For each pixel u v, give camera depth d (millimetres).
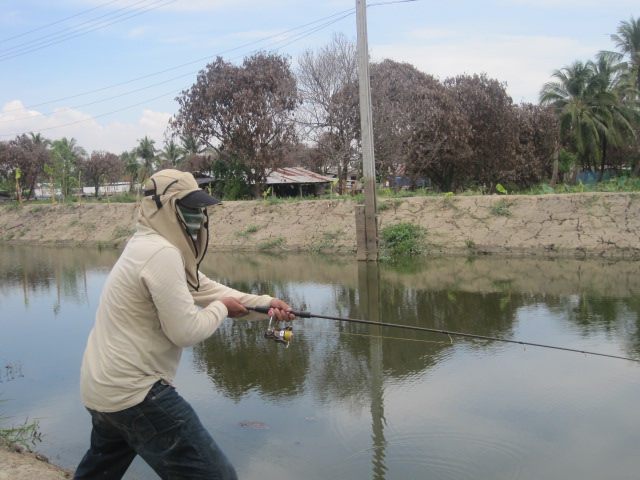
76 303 9422
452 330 6762
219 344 6473
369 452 3812
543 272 10367
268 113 26844
